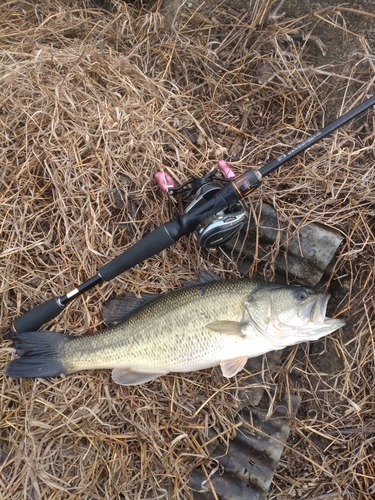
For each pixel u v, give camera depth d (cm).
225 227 48
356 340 55
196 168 57
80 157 55
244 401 56
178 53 62
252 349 50
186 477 54
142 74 59
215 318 49
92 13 65
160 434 54
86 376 54
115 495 53
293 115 60
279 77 59
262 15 60
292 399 56
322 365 57
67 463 53
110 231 56
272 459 55
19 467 53
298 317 49
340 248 55
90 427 54
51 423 53
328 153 56
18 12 64
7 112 56
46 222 56
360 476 55
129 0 67
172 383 55
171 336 49
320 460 56
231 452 55
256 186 47
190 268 57
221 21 62
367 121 56
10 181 54
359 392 55
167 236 48
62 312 54
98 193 55
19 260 54
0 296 54
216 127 60
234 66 62
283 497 56
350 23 58
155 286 56
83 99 57
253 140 59
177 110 60
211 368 56
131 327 50
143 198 56
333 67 58
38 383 53
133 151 56
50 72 58
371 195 54
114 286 55
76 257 55
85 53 59
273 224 55
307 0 60
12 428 53
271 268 56
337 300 56
